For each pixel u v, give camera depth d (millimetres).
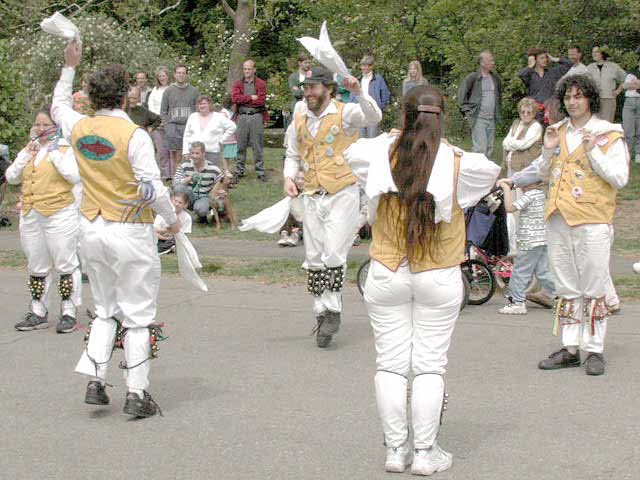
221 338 7434
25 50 19984
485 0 18016
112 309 5551
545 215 6340
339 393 5938
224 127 13961
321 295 6992
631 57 17406
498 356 6691
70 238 7660
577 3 17078
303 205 7094
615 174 6027
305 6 21109
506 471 4625
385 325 4602
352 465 4758
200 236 12117
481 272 8367
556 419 5355
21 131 14180
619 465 4660
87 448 5086
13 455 5008
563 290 6324
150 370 6562
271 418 5496
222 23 23422
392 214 4512
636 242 10812
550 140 6277
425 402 4527
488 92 14820
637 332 7246
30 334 7715
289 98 21609
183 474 4695
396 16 18719
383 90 14633
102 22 20000
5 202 14875
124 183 5316
